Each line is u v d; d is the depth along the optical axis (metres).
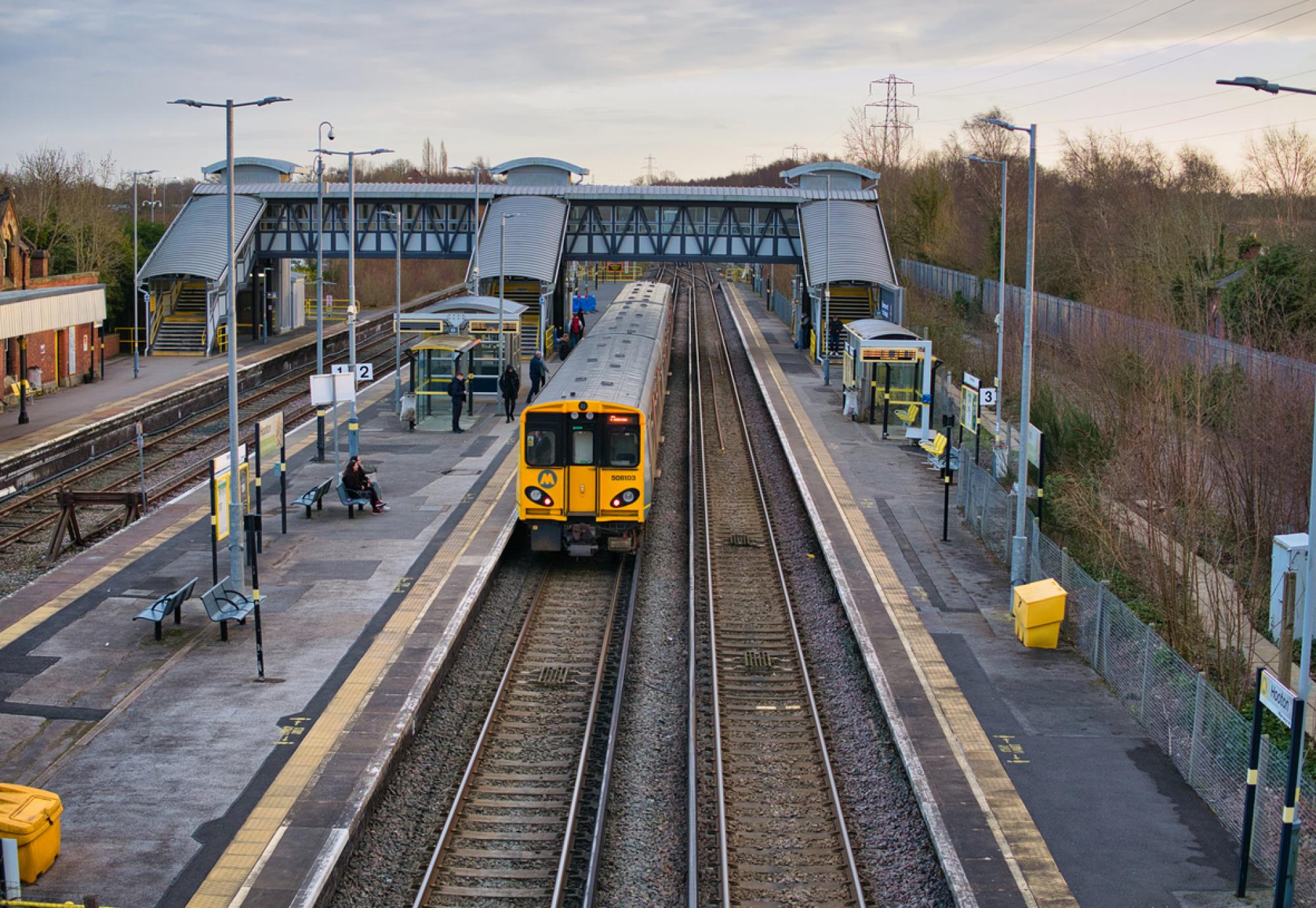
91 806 14.14
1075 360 42.94
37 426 36.62
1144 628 17.03
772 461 37.22
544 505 25.09
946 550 25.70
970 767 15.57
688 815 14.95
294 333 66.88
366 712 16.83
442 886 13.25
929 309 59.16
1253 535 24.02
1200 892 12.69
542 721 17.88
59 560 25.64
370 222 62.72
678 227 63.53
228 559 24.06
